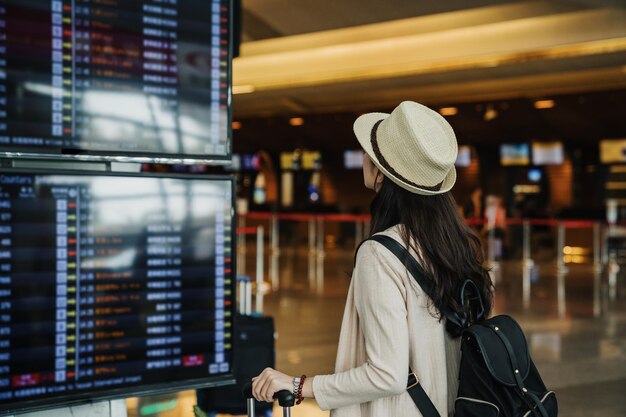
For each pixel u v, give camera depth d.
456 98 21.83
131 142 2.39
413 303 2.30
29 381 2.25
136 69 2.39
